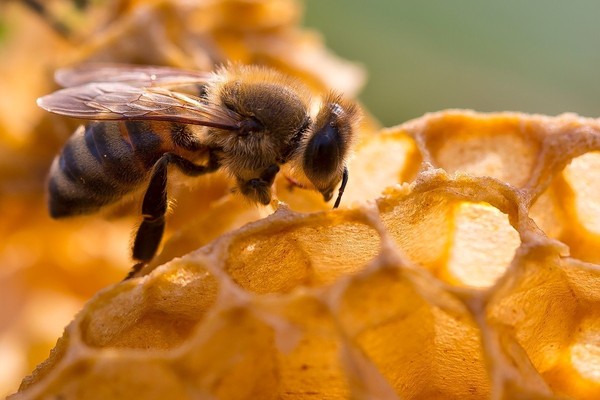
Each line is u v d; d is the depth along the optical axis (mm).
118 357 69
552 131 77
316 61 97
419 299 70
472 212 74
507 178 78
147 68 86
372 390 69
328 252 74
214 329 68
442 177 72
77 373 69
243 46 95
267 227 72
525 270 70
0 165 93
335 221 72
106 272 96
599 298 73
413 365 73
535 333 73
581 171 77
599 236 77
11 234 95
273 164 82
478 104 106
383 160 80
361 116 82
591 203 77
